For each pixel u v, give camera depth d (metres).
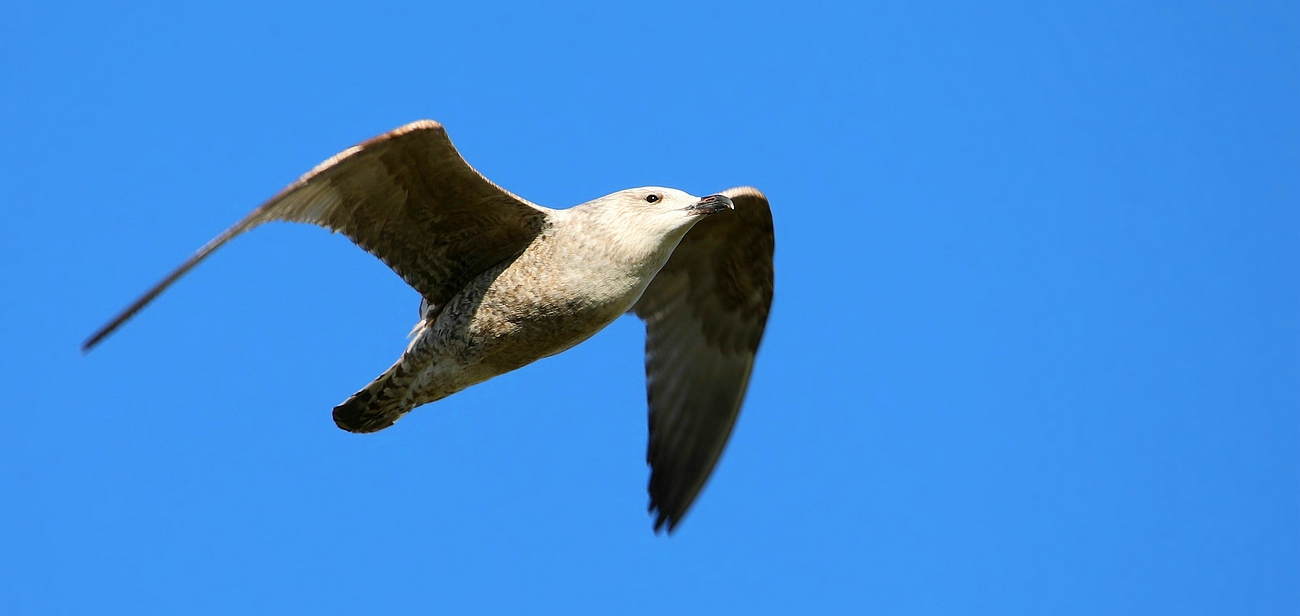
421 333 13.28
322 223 12.25
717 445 15.84
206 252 10.77
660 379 15.76
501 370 13.55
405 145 11.84
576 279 12.98
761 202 14.49
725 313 15.65
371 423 13.59
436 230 12.92
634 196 13.40
